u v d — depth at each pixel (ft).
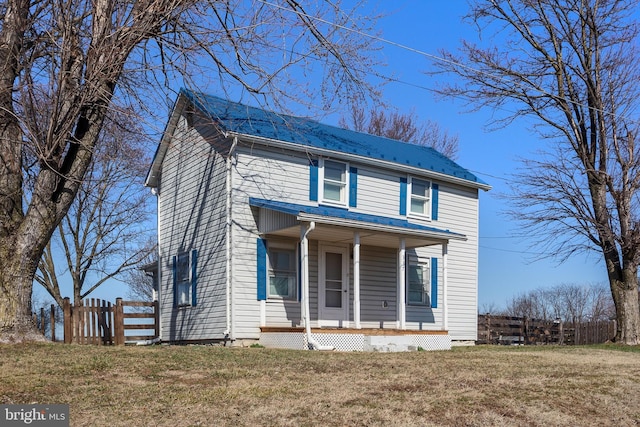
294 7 47.52
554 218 76.54
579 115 75.82
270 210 56.75
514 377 36.88
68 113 40.93
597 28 72.90
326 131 70.03
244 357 40.47
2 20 43.52
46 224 41.86
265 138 57.72
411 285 68.44
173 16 43.68
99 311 59.41
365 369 37.45
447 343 62.54
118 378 31.65
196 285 60.90
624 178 72.49
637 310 74.38
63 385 29.55
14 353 36.99
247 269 56.65
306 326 52.29
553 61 76.38
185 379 31.96
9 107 41.65
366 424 25.08
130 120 46.75
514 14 76.23
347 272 63.16
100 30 40.88
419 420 26.13
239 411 25.76
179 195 65.87
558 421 28.22
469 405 29.22
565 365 43.86
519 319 89.81
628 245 72.23
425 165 70.03
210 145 60.75
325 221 53.57
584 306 188.14
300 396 28.66
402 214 67.62
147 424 23.73
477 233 75.51
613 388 35.35
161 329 66.74
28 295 41.93
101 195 83.97
